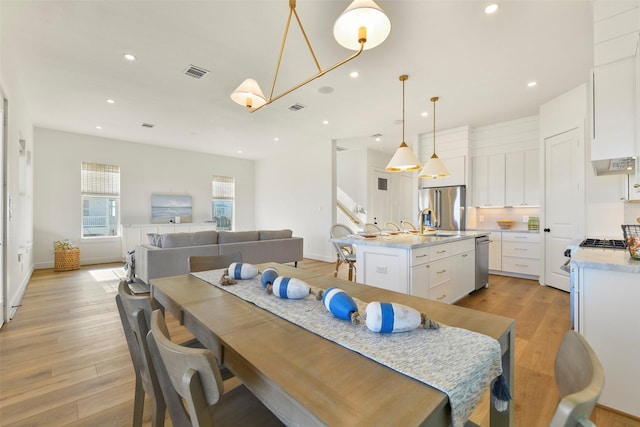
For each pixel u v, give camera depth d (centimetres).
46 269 570
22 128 398
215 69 333
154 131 595
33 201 567
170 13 242
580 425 50
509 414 111
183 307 127
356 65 322
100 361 224
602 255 198
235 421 99
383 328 97
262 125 550
